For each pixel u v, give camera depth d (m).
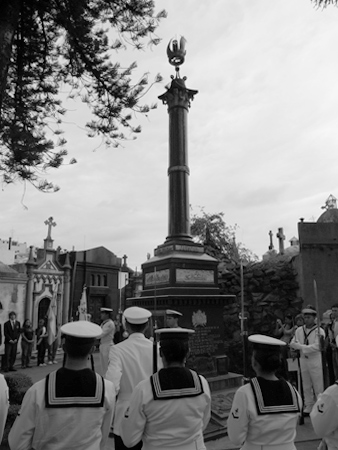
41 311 19.72
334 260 13.46
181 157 9.51
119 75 7.04
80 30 6.67
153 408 2.38
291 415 2.43
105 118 7.24
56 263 20.67
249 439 2.42
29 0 6.32
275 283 13.89
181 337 2.62
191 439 2.41
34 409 2.10
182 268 8.42
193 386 2.49
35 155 6.22
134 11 6.80
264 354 2.50
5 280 17.38
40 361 13.64
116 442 3.63
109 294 28.83
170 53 10.05
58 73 7.27
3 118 6.50
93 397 2.17
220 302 8.45
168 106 9.95
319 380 6.16
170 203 9.43
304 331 6.57
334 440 2.51
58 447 2.05
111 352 3.74
